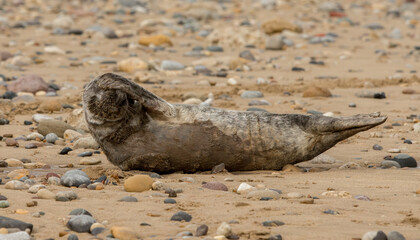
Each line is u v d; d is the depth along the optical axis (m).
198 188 19.69
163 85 44.38
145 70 49.69
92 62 53.25
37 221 15.89
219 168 22.67
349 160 25.78
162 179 21.38
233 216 16.28
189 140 22.34
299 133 22.97
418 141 29.17
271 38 62.75
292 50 62.31
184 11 92.38
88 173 21.72
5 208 17.00
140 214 16.58
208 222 15.77
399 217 16.19
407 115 35.34
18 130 31.55
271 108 37.38
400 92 42.78
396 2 112.38
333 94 42.16
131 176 21.47
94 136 22.84
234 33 65.44
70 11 88.62
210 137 22.45
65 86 43.88
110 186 20.25
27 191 19.14
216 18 85.69
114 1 106.44
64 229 15.36
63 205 17.36
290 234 14.65
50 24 74.56
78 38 67.31
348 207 17.22
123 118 22.14
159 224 15.66
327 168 24.19
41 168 23.86
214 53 59.75
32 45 62.25
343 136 23.12
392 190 19.56
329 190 19.66
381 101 39.81
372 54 60.50
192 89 43.12
